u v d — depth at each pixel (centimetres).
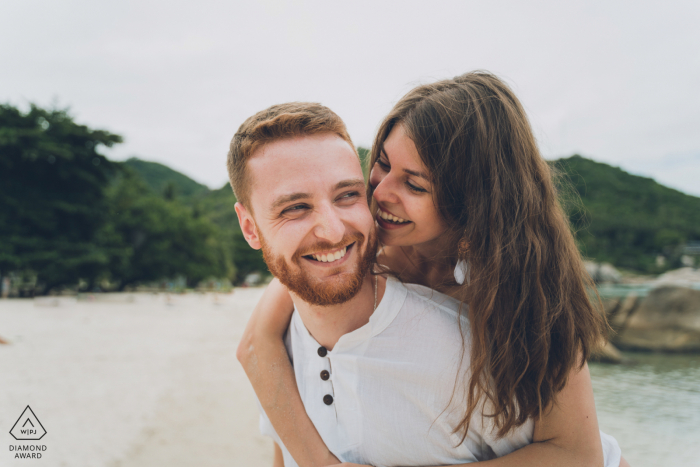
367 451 126
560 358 120
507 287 121
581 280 132
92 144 3759
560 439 124
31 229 3625
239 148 122
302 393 138
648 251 8712
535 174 134
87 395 827
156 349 1375
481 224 125
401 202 132
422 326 124
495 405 119
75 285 3984
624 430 839
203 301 4206
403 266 155
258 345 146
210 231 6066
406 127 128
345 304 126
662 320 1775
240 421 686
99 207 3869
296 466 138
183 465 523
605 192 10438
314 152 114
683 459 705
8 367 1048
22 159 3481
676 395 1099
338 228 110
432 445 123
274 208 113
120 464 525
